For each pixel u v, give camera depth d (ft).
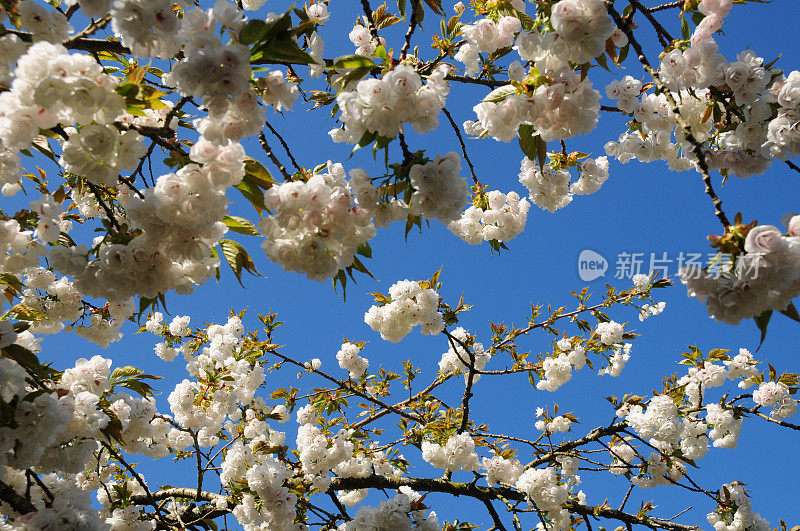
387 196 2.43
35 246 2.86
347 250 2.45
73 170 2.11
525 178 3.16
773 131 2.60
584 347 4.32
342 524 3.35
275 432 4.16
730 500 3.92
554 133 2.51
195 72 2.00
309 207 2.26
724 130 2.71
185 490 3.58
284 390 3.82
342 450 3.59
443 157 2.37
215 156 2.19
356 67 2.40
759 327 1.84
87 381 2.74
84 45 2.47
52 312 3.25
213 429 3.84
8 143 2.06
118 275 2.26
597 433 3.99
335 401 3.82
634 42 2.35
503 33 2.81
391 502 3.32
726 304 1.83
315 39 2.95
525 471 3.78
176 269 2.35
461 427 3.80
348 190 2.34
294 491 3.47
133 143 2.13
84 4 2.08
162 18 2.07
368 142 2.31
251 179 2.41
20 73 1.91
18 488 2.99
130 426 3.08
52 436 2.39
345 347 4.03
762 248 1.75
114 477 3.58
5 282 2.83
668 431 3.82
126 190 3.00
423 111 2.27
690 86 2.67
